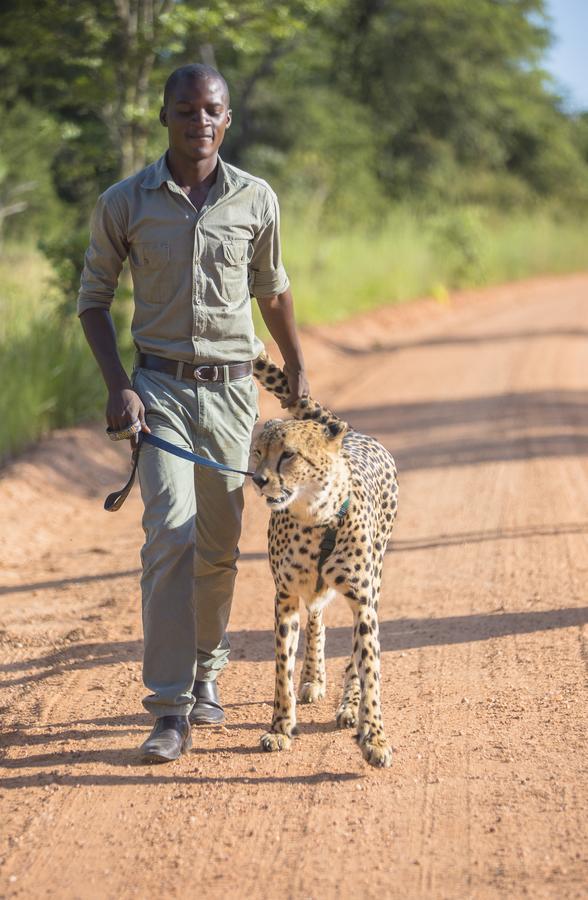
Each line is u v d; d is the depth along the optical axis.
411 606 10.97
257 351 7.82
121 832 6.59
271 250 7.77
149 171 7.32
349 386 25.98
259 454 7.28
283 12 24.78
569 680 8.86
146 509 7.30
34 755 7.73
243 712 8.44
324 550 7.38
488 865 6.10
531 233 66.94
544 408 22.73
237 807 6.86
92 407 18.91
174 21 23.09
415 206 60.28
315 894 5.84
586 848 6.25
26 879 6.08
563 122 88.12
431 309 43.34
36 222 31.55
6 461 15.86
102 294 7.53
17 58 25.88
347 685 8.42
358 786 7.12
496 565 12.22
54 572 12.25
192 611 7.32
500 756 7.52
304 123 53.12
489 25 64.00
